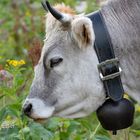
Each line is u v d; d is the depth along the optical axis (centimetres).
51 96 767
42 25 1091
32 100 769
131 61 775
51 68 766
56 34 768
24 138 818
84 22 750
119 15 778
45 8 790
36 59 902
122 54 772
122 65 773
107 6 783
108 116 771
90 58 762
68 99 767
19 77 849
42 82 769
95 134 862
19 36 1231
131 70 776
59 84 766
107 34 767
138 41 775
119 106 770
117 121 772
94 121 945
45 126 839
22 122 827
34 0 1315
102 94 768
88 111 774
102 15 777
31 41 1162
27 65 1071
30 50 910
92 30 751
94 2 1182
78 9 1177
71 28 760
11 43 1225
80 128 888
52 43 768
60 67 764
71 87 765
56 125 838
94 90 765
